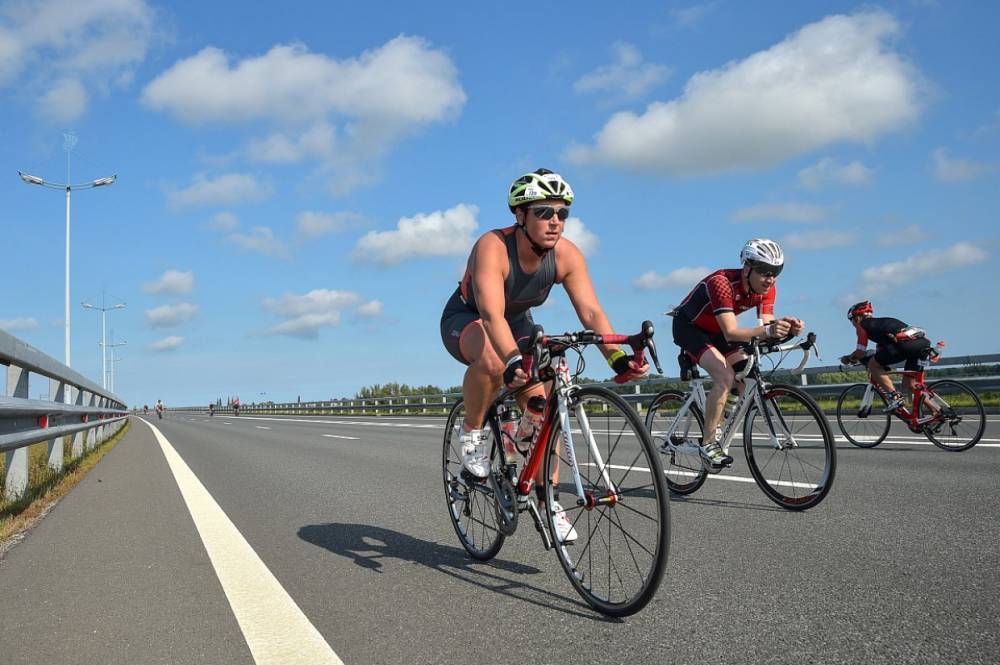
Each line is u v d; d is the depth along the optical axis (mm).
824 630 2328
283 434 16797
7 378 5133
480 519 3549
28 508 5305
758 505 4586
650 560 2512
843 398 8203
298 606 2832
